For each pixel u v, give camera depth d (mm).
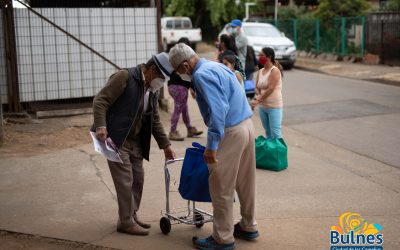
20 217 5273
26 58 9898
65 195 5957
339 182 6762
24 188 6184
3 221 5156
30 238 4793
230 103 4348
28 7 9758
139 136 4992
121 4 10953
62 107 10219
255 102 7520
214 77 4215
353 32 22250
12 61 9617
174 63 4469
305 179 6852
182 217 5043
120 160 4691
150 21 10852
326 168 7434
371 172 7309
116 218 5293
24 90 9953
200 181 4629
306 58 24578
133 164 5004
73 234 4867
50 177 6605
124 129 4691
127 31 10688
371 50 21250
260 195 6156
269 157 7191
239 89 4441
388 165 7707
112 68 10617
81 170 6910
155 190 6195
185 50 4422
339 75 18516
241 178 4617
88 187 6246
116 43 10641
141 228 4902
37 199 5812
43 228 5000
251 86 10102
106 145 4594
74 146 8164
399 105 12398
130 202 4848
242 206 4723
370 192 6363
